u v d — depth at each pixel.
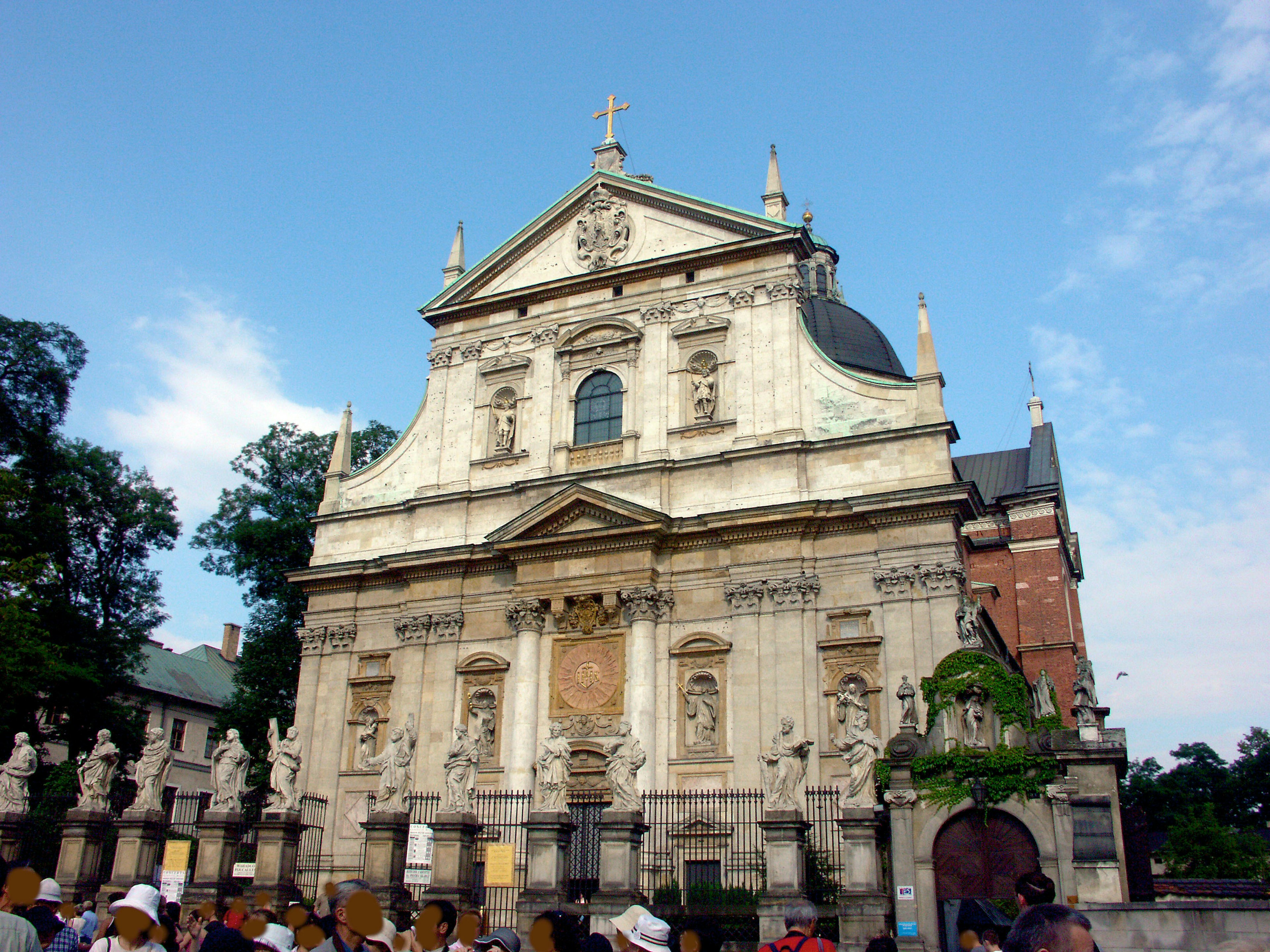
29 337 48.59
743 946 25.53
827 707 36.22
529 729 39.47
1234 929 20.36
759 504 39.16
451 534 43.91
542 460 43.28
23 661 41.56
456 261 48.66
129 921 10.65
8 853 33.12
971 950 10.29
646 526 39.25
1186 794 82.38
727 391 41.28
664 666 38.78
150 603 54.44
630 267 43.75
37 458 50.41
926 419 38.09
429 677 42.34
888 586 36.56
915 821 25.81
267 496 56.38
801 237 41.56
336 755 42.62
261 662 53.72
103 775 34.06
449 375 46.59
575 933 8.52
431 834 28.59
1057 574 53.50
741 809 35.66
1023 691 27.17
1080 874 24.02
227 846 31.75
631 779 27.92
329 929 10.91
